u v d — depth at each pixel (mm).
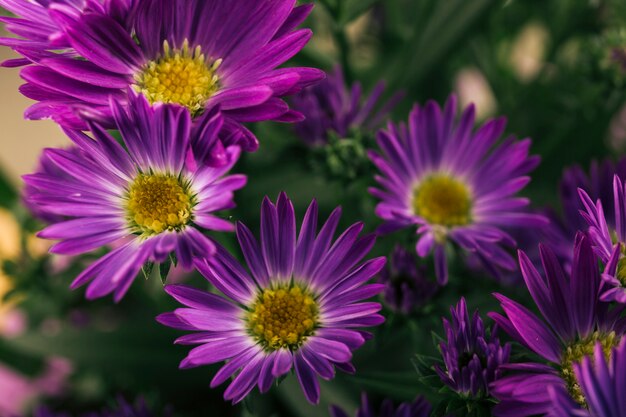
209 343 233
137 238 236
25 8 241
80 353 299
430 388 234
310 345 234
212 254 226
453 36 300
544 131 320
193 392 299
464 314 227
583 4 317
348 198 277
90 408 320
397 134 275
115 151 235
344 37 293
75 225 234
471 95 360
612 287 225
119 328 299
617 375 209
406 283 254
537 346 222
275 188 281
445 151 276
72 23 233
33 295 311
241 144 230
